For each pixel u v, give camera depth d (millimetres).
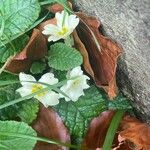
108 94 218
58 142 203
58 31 212
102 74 216
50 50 218
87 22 210
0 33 207
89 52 219
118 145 208
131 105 223
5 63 205
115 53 204
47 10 229
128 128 209
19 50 212
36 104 213
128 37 194
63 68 212
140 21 182
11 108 215
